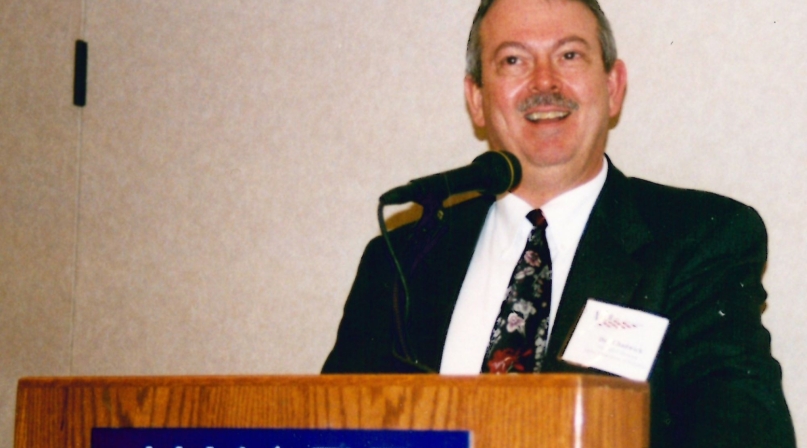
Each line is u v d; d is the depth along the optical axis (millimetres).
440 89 2631
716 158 2303
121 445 1265
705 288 1745
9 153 3164
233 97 2885
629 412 1139
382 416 1139
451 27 2641
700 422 1483
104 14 3090
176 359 2854
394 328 1544
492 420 1093
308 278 2727
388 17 2719
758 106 2281
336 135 2740
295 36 2830
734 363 1601
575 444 1056
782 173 2240
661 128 2365
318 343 2691
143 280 2930
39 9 3184
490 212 2150
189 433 1229
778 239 2223
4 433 3045
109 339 2951
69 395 1315
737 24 2324
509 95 2084
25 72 3176
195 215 2889
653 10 2406
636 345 1533
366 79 2725
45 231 3082
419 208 2596
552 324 1909
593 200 2066
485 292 2016
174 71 2971
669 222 1888
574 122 2047
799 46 2262
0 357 3084
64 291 3031
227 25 2922
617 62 2186
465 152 2574
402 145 2654
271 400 1194
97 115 3057
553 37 2072
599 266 1860
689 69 2355
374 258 2139
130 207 2977
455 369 1947
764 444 1421
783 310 2201
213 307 2828
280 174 2799
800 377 2168
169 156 2947
